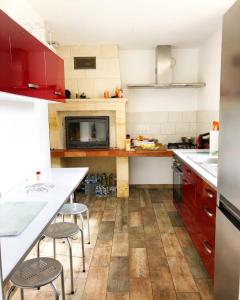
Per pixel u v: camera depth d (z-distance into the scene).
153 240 2.90
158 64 4.28
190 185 2.72
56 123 4.23
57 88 2.50
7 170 2.13
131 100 4.68
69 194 1.96
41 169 2.84
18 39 1.64
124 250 2.69
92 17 3.01
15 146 2.29
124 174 4.30
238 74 1.27
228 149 1.43
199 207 2.38
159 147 4.23
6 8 2.16
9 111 2.19
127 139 4.24
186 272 2.32
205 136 3.83
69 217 3.49
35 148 2.74
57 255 2.59
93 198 4.32
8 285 1.89
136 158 4.82
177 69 4.59
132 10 2.83
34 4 2.64
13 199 1.86
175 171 3.55
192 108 4.66
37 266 1.52
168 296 2.02
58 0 2.55
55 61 2.43
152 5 2.71
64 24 3.23
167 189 4.80
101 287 2.12
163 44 4.21
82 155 4.04
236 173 1.32
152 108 4.69
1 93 1.56
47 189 2.07
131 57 4.56
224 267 1.56
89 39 3.88
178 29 3.50
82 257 2.37
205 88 4.13
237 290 1.37
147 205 3.99
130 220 3.44
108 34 3.65
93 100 4.09
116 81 4.21
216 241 1.70
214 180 1.99
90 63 4.20
